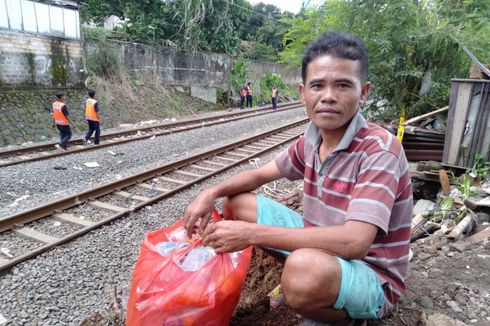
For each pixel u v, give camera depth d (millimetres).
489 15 6578
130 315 1610
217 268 1592
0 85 9945
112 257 3379
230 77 21156
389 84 6234
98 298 2764
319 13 8562
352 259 1435
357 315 1513
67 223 4078
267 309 2139
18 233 3729
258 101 22328
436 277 2355
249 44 30281
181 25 17781
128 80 14602
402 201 1551
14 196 4930
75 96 11750
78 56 12195
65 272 3066
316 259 1317
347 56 1452
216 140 9773
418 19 5934
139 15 17719
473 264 2490
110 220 4059
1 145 8508
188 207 1936
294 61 10234
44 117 10039
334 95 1464
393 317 1898
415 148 4828
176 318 1499
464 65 5914
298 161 2012
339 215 1573
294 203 4219
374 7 6160
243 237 1461
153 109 14492
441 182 4016
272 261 2664
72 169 6277
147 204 4605
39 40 10820
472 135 4035
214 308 1540
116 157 7227
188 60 18266
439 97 5812
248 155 7625
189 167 6613
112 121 12016
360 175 1461
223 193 2010
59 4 11203
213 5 18891
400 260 1638
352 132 1523
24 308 2592
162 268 1571
